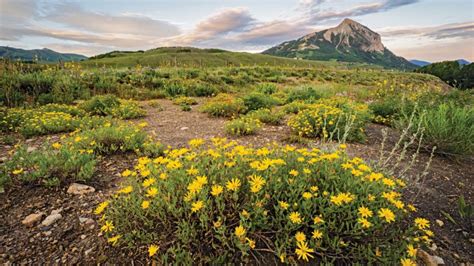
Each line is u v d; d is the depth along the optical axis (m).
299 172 2.32
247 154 2.59
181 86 12.80
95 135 4.32
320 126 5.45
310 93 10.73
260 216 1.95
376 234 2.01
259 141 5.15
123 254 2.01
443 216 2.78
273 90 13.58
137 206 2.09
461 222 2.70
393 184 2.19
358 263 1.76
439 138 4.36
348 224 1.86
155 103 9.46
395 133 5.98
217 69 23.73
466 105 6.04
